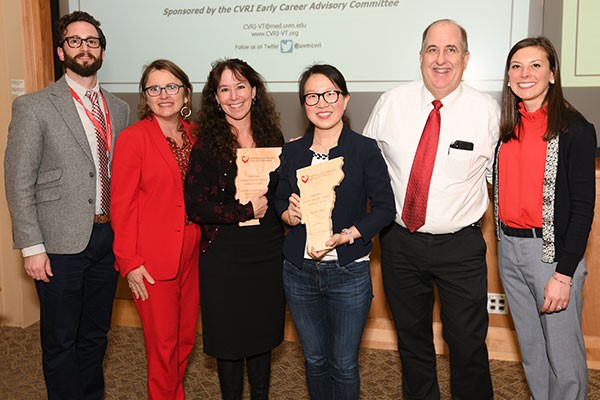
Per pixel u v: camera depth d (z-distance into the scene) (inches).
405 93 84.4
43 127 84.4
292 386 109.3
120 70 128.5
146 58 127.0
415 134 81.8
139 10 126.3
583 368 78.5
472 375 83.3
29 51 130.2
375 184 75.5
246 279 81.4
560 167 73.0
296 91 121.3
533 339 82.3
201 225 82.9
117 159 80.7
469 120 79.8
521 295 81.0
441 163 80.1
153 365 84.3
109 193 89.7
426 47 78.3
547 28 109.2
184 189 80.8
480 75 113.0
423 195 80.2
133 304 139.5
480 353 82.7
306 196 73.8
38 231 85.0
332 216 74.9
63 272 86.7
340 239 72.6
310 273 76.1
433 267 82.1
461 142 79.2
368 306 77.2
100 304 94.6
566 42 108.8
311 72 74.7
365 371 115.9
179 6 124.3
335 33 118.3
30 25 129.3
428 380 87.4
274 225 83.5
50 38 131.1
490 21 111.3
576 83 109.6
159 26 125.8
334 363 77.9
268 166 80.1
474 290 81.4
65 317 88.0
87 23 86.2
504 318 121.3
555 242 74.4
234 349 82.0
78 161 85.9
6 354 123.6
